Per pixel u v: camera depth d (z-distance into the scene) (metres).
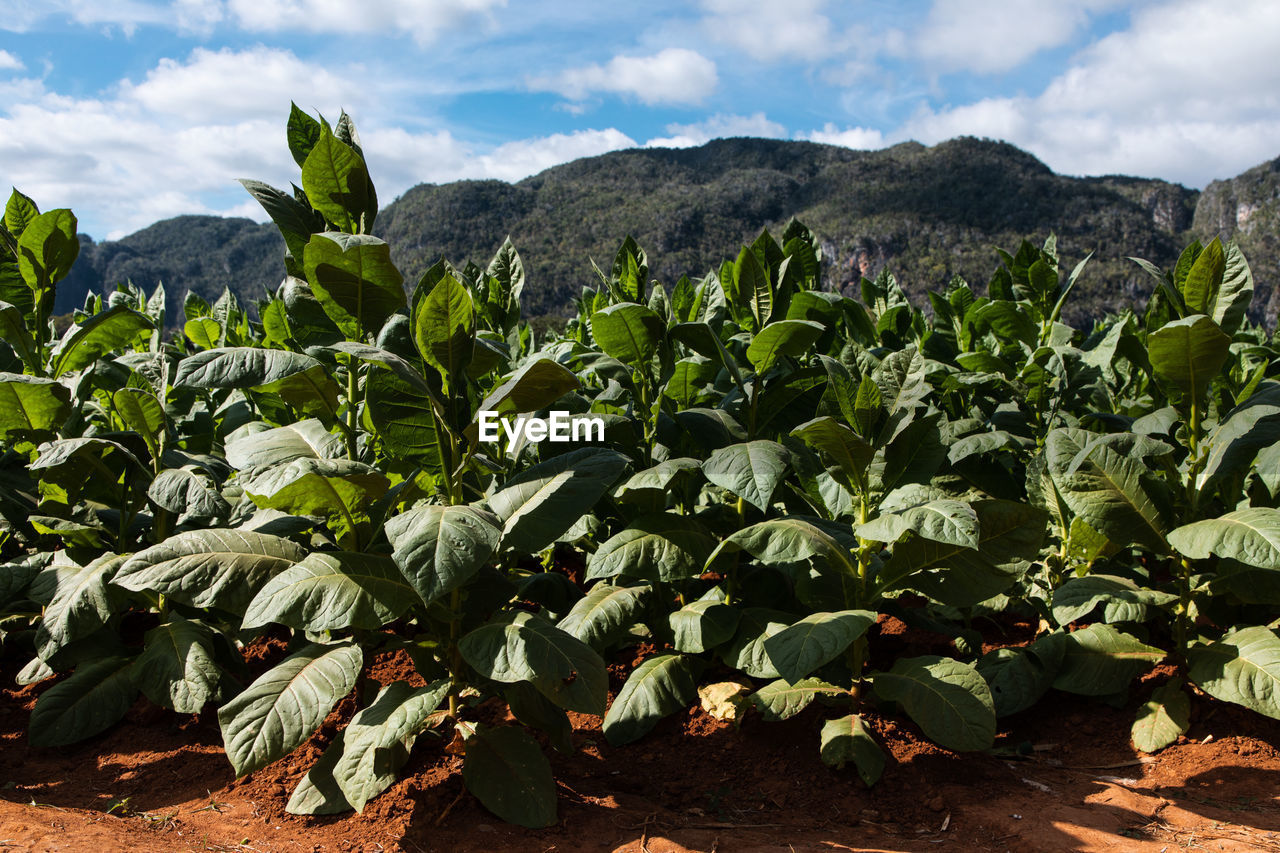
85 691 3.01
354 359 3.23
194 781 2.72
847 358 3.53
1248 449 2.98
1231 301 3.31
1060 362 4.47
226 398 5.04
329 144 2.86
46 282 3.96
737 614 3.08
